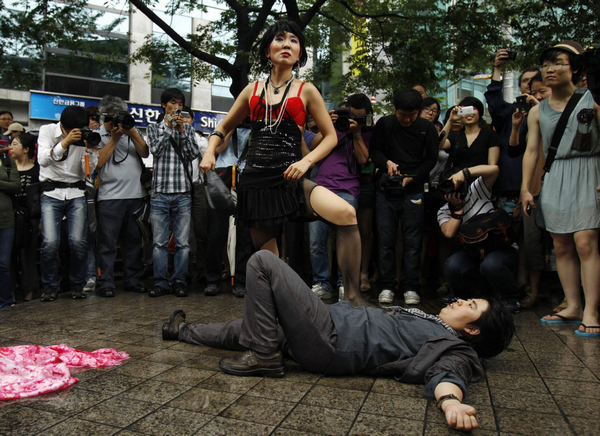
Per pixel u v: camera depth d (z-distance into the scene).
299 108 3.14
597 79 3.29
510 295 4.27
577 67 3.60
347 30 10.30
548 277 6.34
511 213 4.66
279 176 3.14
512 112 4.87
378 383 2.45
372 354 2.49
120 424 1.95
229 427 1.92
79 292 5.00
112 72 16.19
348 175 4.74
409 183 4.64
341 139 4.75
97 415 2.03
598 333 3.49
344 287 3.12
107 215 5.17
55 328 3.64
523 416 2.06
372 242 5.54
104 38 15.80
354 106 4.87
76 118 4.95
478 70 9.35
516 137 4.42
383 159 4.73
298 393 2.30
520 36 8.82
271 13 9.13
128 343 3.20
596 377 2.57
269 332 2.52
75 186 4.98
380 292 4.96
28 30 9.41
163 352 2.98
